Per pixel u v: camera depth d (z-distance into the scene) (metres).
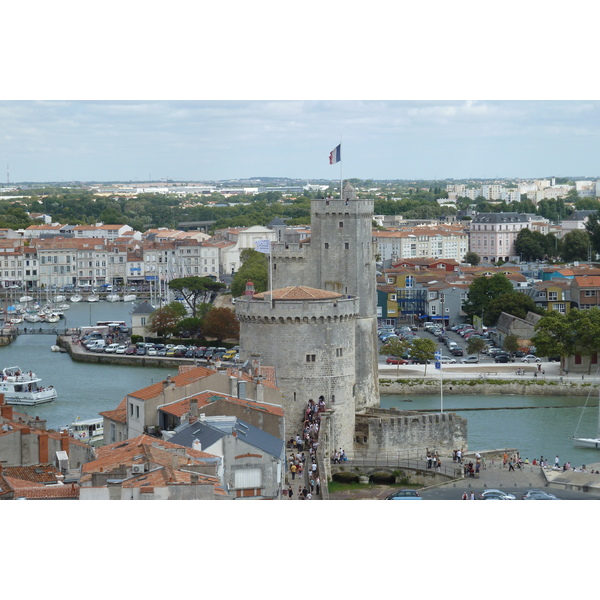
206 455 158.75
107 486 140.62
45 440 189.00
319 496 183.75
